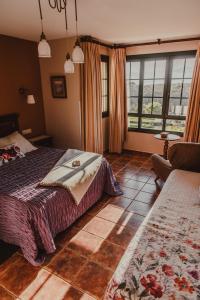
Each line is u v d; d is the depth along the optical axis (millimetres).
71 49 4051
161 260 1396
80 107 4289
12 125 4070
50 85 4527
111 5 2355
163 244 1538
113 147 5285
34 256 2057
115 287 1224
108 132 5406
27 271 2027
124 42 4551
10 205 2168
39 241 2133
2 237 2340
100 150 4793
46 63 4418
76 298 1760
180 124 4695
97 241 2389
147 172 4188
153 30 3521
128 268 1337
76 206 2604
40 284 1891
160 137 4078
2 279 1946
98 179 3059
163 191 2340
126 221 2721
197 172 2943
